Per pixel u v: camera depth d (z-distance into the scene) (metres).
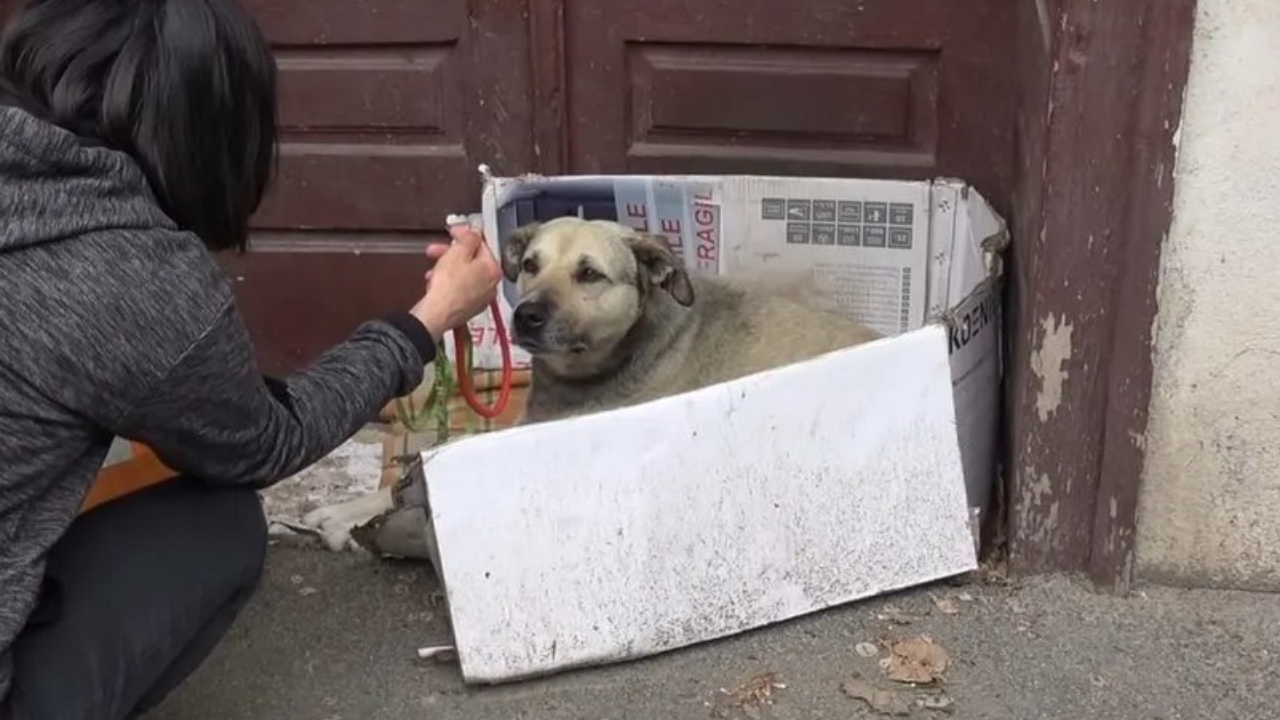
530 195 3.27
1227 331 2.50
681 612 2.55
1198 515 2.64
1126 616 2.63
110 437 1.73
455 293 2.17
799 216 3.26
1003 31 3.17
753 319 3.02
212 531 1.97
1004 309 3.08
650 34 3.28
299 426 1.91
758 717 2.40
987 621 2.62
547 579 2.47
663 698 2.46
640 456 2.48
